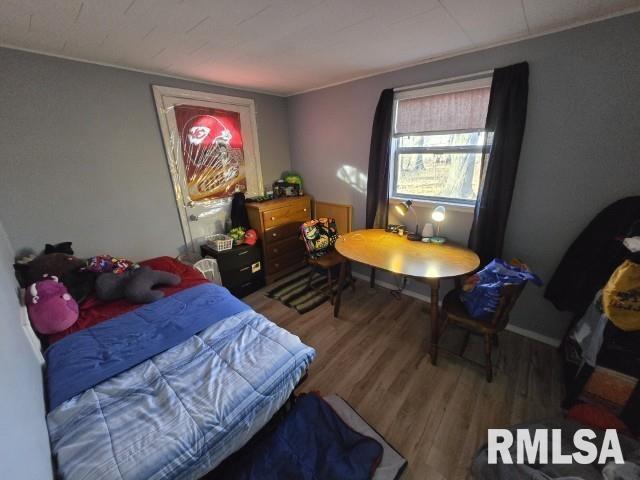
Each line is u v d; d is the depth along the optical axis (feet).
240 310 5.51
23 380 2.71
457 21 5.10
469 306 5.85
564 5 4.61
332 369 6.34
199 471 3.15
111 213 7.66
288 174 11.98
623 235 5.24
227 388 3.72
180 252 9.35
